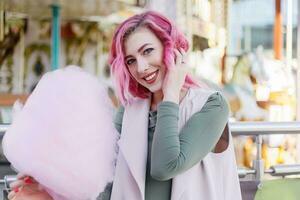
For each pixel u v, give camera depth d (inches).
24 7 419.5
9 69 483.8
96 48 489.4
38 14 458.9
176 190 66.7
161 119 65.9
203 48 392.2
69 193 59.5
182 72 68.2
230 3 393.4
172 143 64.4
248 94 317.4
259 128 103.2
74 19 486.9
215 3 392.2
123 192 68.3
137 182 67.2
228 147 70.5
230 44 390.3
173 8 333.1
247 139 237.5
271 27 371.6
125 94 71.2
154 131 68.7
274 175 108.2
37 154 58.2
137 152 68.4
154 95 71.5
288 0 350.6
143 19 69.2
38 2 392.5
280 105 296.7
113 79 72.1
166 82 67.6
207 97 68.9
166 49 68.4
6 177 88.9
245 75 345.7
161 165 64.2
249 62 353.4
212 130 67.1
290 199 98.6
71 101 59.8
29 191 62.0
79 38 490.9
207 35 392.2
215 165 70.0
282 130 104.4
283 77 306.2
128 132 69.8
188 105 68.5
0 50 479.8
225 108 69.4
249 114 307.0
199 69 385.1
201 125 66.7
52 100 59.9
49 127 58.6
